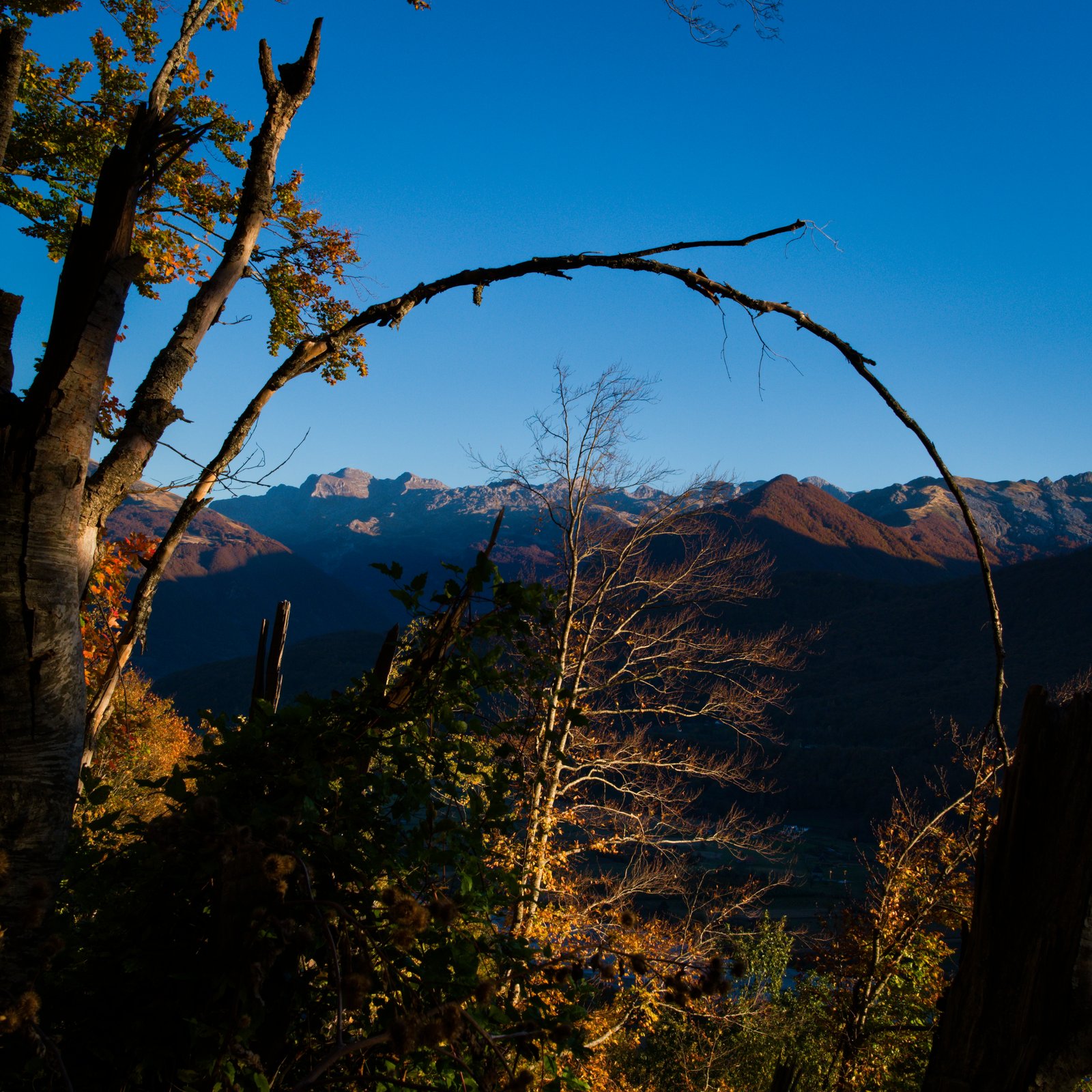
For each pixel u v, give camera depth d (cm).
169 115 295
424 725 293
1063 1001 200
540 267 329
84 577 293
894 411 250
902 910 1549
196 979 226
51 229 952
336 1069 237
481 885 271
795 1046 1825
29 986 215
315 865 253
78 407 266
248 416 386
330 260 822
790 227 284
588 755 1470
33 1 877
